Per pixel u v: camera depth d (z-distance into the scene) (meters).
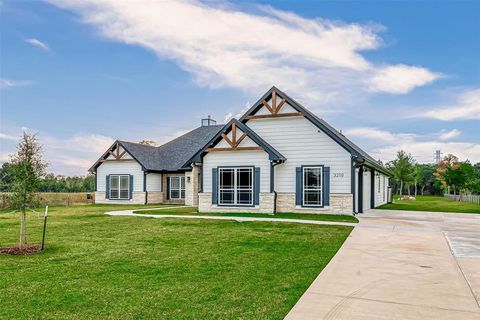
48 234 12.62
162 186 32.06
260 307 5.58
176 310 5.47
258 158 20.00
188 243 10.79
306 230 13.13
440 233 12.52
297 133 20.23
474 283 6.84
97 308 5.57
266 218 16.92
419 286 6.64
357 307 5.59
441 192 67.94
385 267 7.98
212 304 5.72
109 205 29.28
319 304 5.71
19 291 6.38
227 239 11.41
